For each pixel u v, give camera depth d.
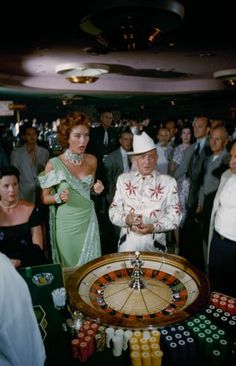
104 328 1.56
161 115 14.13
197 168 4.80
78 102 12.68
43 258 2.80
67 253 3.43
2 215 2.74
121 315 1.64
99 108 12.90
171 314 1.60
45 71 7.92
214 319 1.67
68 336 1.62
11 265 1.32
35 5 2.74
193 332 1.54
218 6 2.82
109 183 5.35
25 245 2.79
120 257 2.14
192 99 12.95
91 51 4.89
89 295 1.80
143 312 1.67
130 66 7.22
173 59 6.17
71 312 1.78
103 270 2.04
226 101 13.18
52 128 11.68
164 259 2.11
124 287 1.87
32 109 12.29
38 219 2.90
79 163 3.33
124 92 11.05
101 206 5.94
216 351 1.45
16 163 5.52
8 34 3.90
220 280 3.16
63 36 4.02
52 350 1.53
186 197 5.10
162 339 1.52
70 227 3.37
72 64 6.48
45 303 1.89
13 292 1.27
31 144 5.58
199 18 3.24
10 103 9.87
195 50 5.21
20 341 1.28
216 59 6.20
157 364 1.42
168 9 2.41
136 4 2.37
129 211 2.82
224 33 3.96
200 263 4.36
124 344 1.54
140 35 2.72
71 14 3.02
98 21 2.62
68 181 3.24
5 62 6.39
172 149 6.23
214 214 3.23
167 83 11.27
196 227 5.16
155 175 2.78
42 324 1.71
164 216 2.74
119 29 2.69
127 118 11.29
